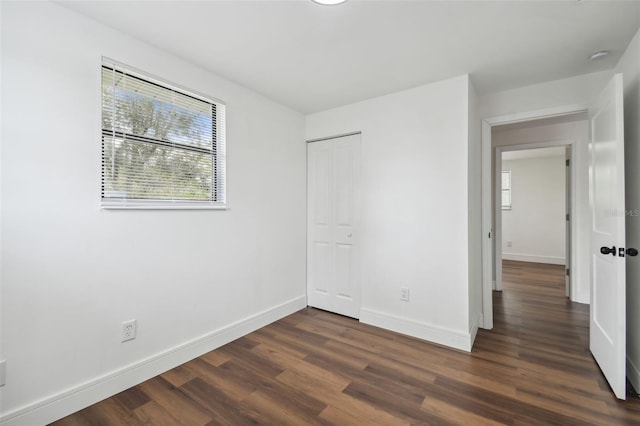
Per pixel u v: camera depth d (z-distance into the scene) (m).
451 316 2.46
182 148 2.22
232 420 1.60
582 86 2.43
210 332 2.39
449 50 2.05
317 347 2.44
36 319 1.53
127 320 1.89
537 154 5.93
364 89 2.70
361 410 1.67
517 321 3.02
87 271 1.71
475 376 2.00
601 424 1.53
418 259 2.63
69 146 1.64
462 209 2.42
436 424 1.55
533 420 1.57
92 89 1.73
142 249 1.96
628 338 1.95
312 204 3.45
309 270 3.49
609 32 1.83
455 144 2.45
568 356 2.27
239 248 2.64
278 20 1.73
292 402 1.75
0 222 1.43
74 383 1.66
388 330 2.79
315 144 3.42
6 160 1.44
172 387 1.89
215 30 1.83
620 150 1.72
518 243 6.48
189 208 2.23
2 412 1.43
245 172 2.69
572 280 3.69
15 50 1.46
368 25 1.77
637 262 1.82
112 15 1.69
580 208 3.61
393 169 2.77
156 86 2.06
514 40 1.92
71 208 1.65
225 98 2.49
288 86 2.65
